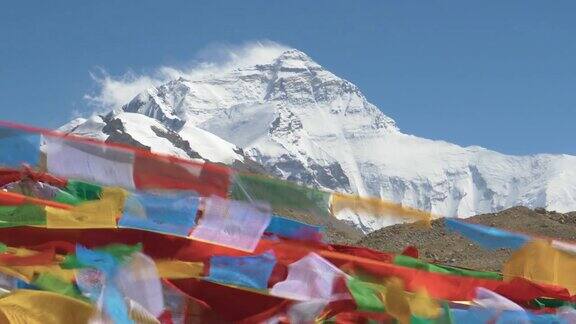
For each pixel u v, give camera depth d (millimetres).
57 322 13484
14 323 13344
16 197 13867
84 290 13758
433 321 15750
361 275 15805
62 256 13961
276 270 14922
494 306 16578
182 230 14102
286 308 14883
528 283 17359
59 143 13516
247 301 14758
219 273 14461
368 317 15531
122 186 13859
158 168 14023
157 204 14039
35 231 14000
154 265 13906
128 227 13898
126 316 13656
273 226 15289
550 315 17234
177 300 14508
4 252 13906
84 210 13844
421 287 16016
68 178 13664
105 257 13867
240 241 14281
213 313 14680
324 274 15023
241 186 14500
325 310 15000
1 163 13336
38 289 13906
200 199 14258
